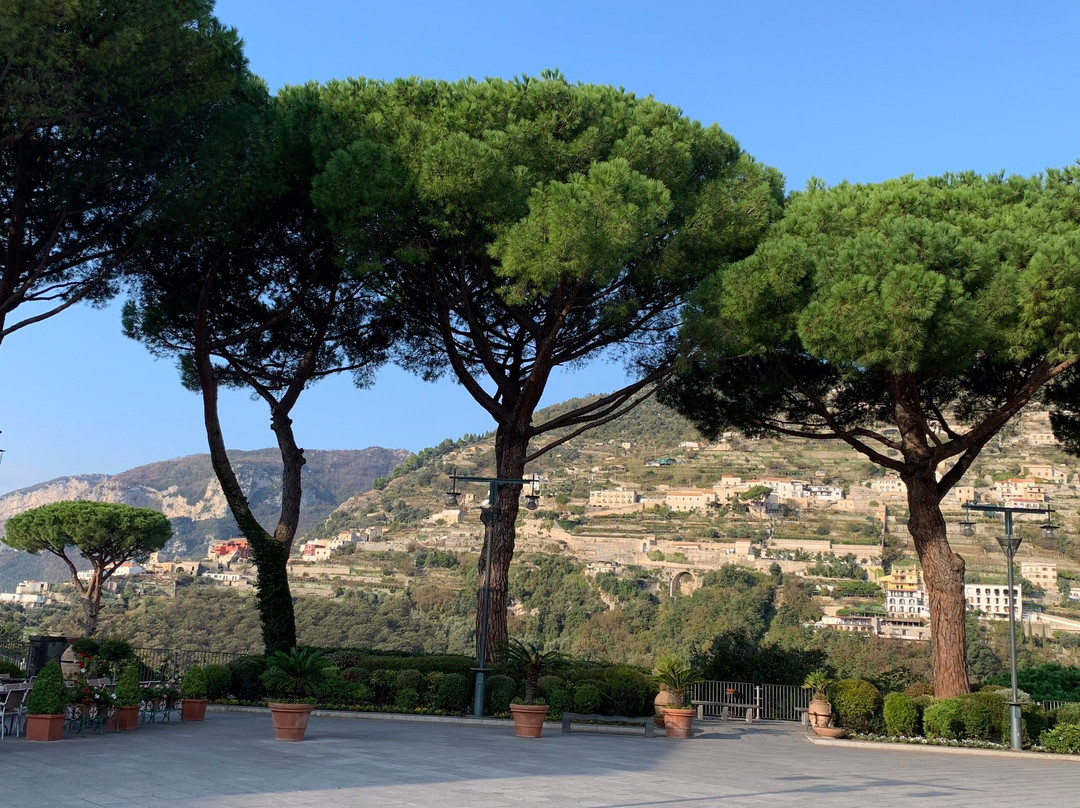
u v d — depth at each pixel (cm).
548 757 1122
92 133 1324
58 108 1161
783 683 2194
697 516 15975
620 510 16688
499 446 1884
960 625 1695
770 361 1823
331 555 15625
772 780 1007
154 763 920
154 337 1903
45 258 1374
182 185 1413
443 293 1841
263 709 1617
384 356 2088
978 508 1577
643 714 1709
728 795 863
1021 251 1481
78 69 1198
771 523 15438
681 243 1648
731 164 1773
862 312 1428
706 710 2139
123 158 1369
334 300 1936
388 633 9994
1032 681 2100
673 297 1817
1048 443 15350
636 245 1539
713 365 1747
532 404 1825
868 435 1828
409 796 766
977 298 1464
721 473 18288
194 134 1436
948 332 1427
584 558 14088
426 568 14162
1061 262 1373
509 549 1820
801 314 1506
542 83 1653
